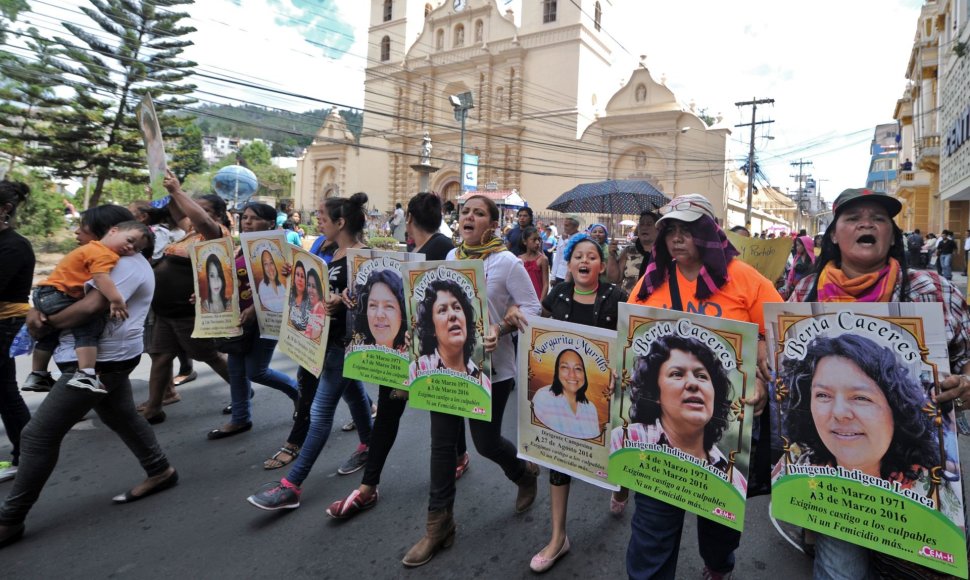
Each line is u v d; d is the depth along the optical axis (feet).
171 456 13.28
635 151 95.35
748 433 6.42
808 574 8.95
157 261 15.51
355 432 14.89
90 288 9.70
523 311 9.12
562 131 99.81
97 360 10.15
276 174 227.20
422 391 9.46
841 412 5.81
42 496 11.39
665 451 7.09
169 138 81.41
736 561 9.31
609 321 9.41
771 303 6.19
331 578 8.79
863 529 5.73
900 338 5.48
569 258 9.81
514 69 104.27
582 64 99.66
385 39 122.42
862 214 5.98
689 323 6.82
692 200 7.07
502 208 75.56
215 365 15.46
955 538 5.24
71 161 75.10
